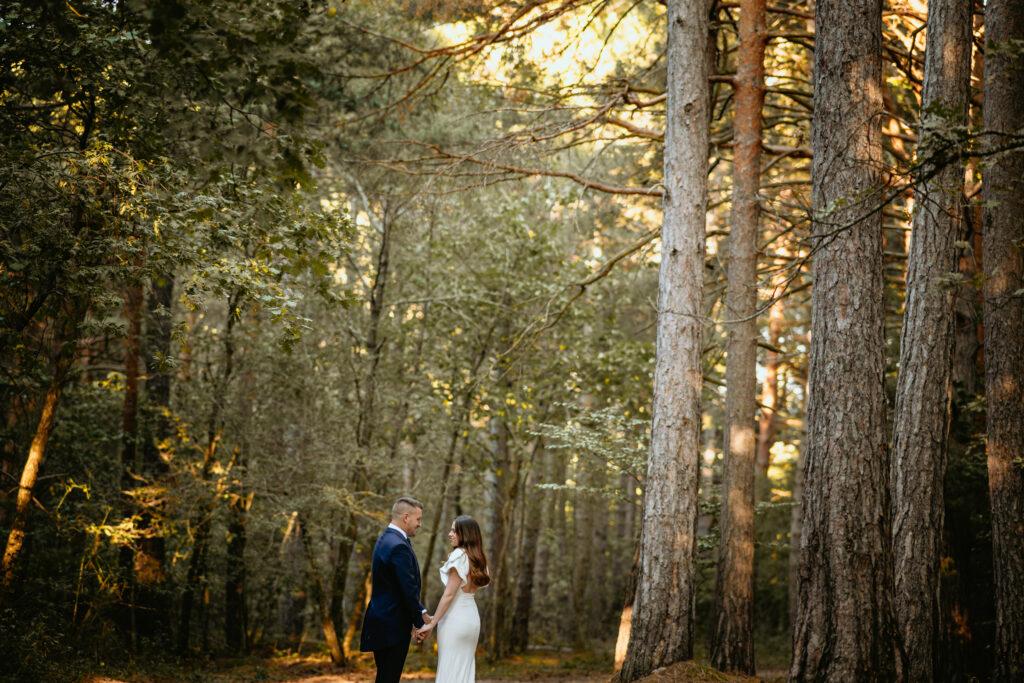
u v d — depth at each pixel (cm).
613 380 1806
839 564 754
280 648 2028
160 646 1598
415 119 1656
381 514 1702
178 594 1698
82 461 1437
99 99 949
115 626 1491
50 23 737
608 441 1581
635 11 1727
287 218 933
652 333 2277
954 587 1060
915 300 899
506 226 1772
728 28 1413
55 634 1239
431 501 1981
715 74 1402
